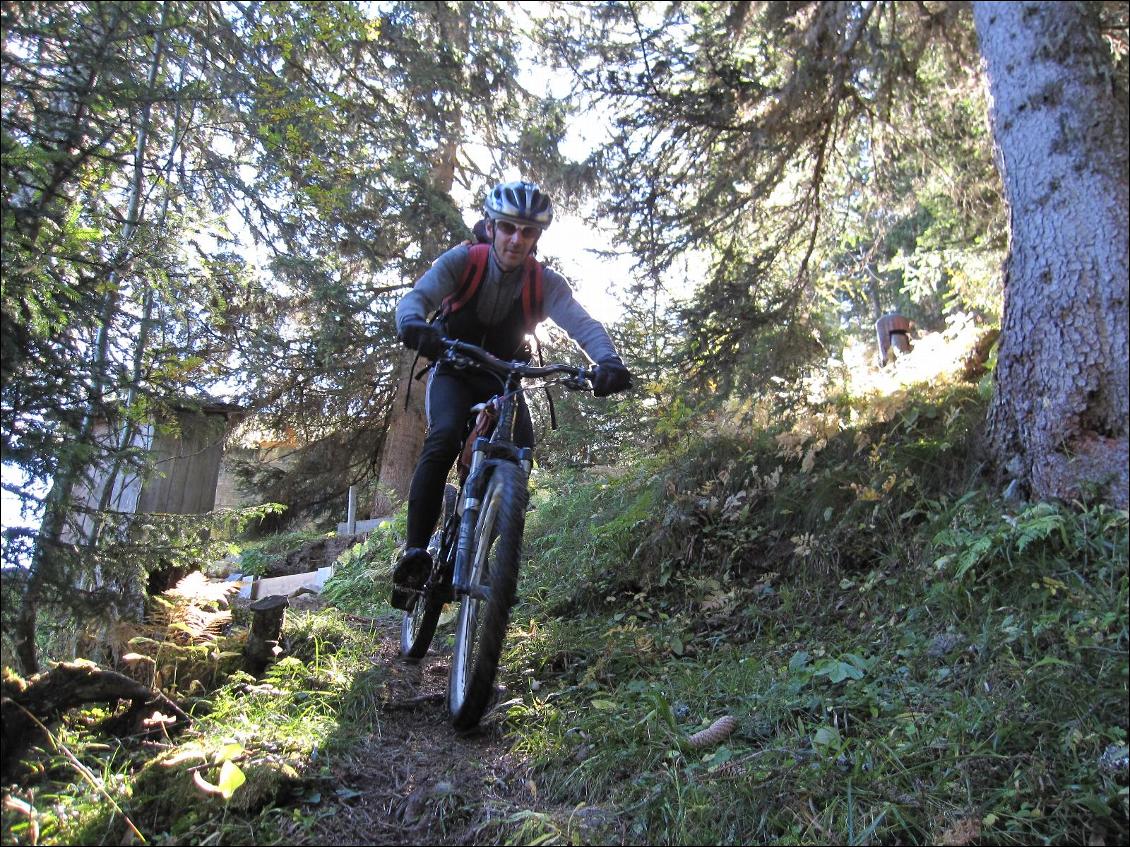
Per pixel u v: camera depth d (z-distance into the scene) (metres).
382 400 13.12
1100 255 4.09
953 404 4.93
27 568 2.69
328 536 10.41
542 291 3.46
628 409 8.54
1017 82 4.55
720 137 6.47
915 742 2.71
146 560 3.18
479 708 2.96
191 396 3.78
